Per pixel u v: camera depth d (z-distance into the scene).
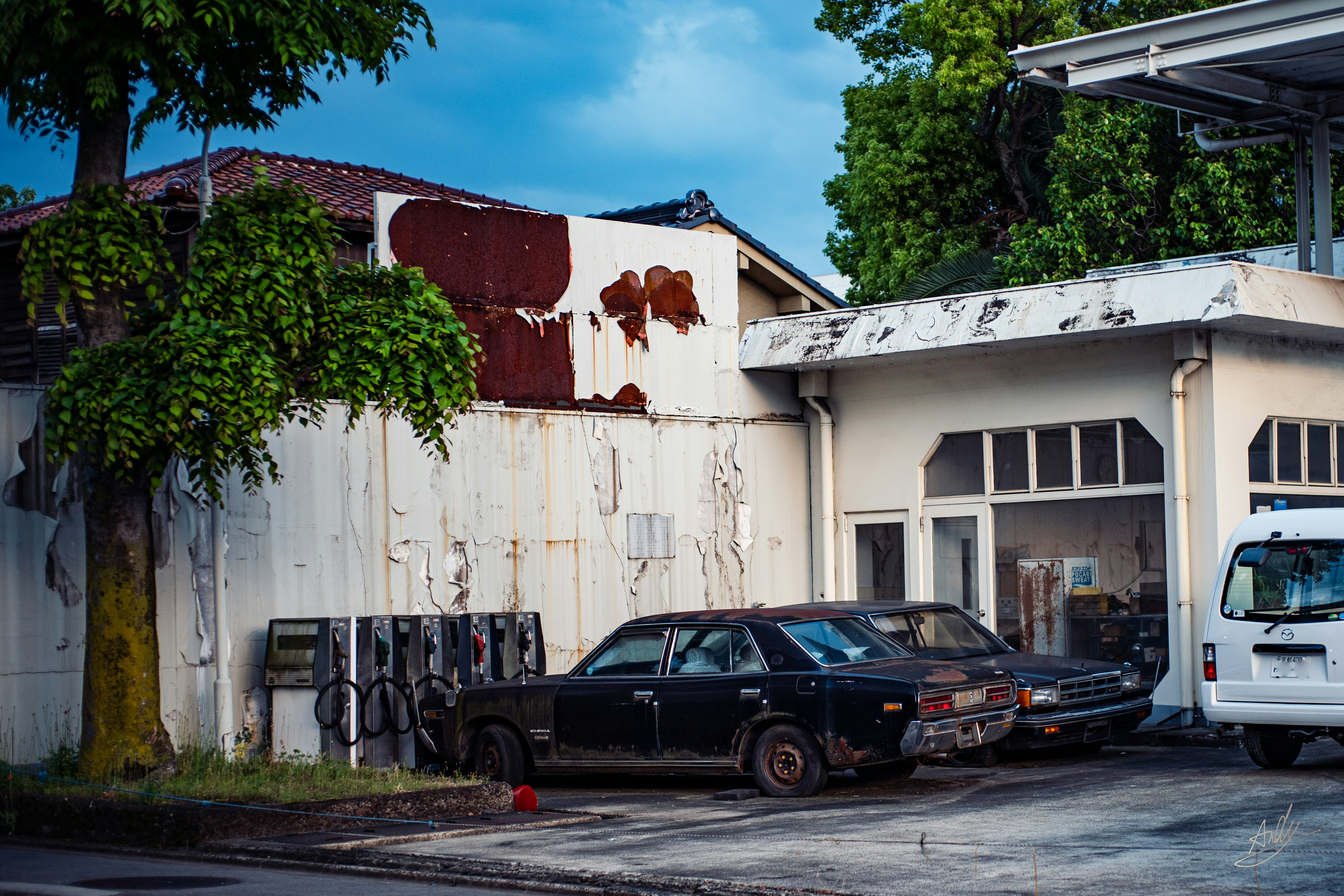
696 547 18.64
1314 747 13.79
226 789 10.88
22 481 13.19
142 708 11.23
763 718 11.55
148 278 10.89
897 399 19.16
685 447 18.66
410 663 13.81
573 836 9.77
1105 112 27.09
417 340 10.88
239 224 10.70
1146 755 13.92
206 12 10.35
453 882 8.31
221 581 13.90
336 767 12.28
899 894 7.25
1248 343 16.33
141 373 10.30
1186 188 25.66
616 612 17.73
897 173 33.00
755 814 10.56
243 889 8.14
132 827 9.93
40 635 13.16
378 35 11.48
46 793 10.54
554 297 17.58
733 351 19.38
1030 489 17.81
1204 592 15.87
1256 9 15.62
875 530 19.50
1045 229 27.44
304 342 11.05
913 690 10.93
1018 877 7.55
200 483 11.54
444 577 16.20
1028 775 12.41
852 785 12.16
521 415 17.06
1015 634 17.84
